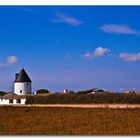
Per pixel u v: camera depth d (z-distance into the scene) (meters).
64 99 82.19
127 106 65.25
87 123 43.81
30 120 46.59
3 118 48.75
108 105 70.25
